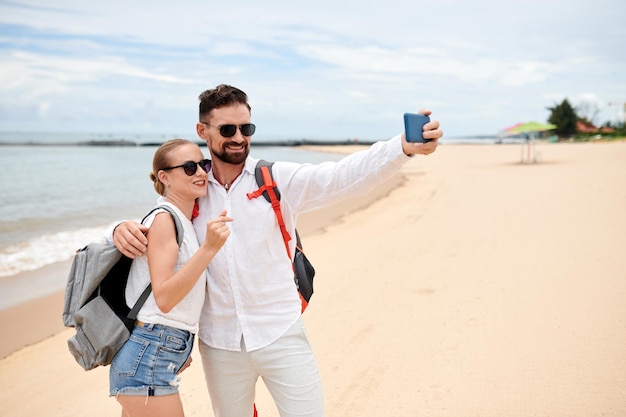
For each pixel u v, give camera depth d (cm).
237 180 254
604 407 336
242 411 262
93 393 442
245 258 245
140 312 235
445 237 896
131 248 230
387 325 512
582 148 4291
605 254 675
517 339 448
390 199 1606
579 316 482
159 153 245
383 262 763
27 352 552
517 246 776
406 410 357
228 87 249
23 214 1527
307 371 248
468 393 370
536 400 353
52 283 817
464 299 566
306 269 266
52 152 6594
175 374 239
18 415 413
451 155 4366
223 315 248
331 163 256
